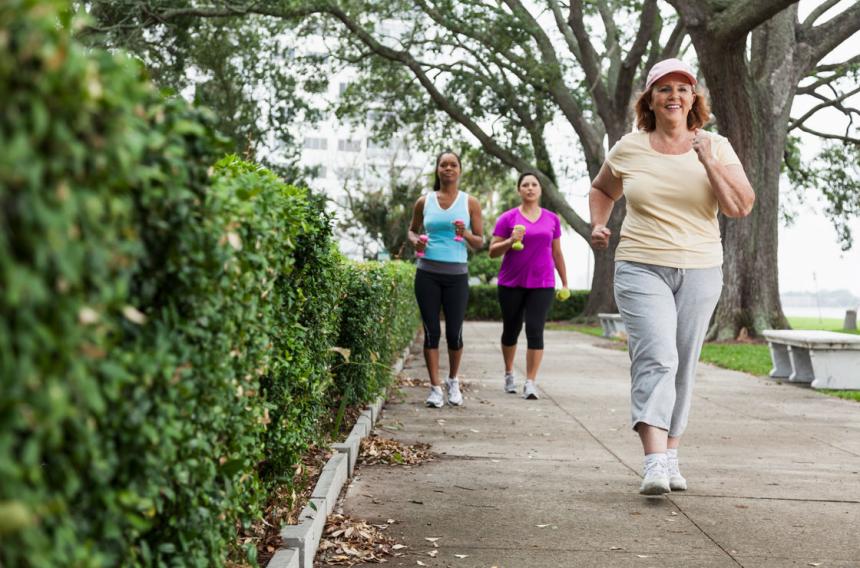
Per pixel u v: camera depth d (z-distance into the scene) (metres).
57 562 1.43
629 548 4.13
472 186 34.62
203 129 2.03
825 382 10.94
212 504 2.45
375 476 5.56
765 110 20.14
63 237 1.32
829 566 3.92
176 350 2.04
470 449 6.53
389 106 31.58
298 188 4.59
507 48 26.98
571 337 22.52
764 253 19.62
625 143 5.30
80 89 1.35
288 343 4.05
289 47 31.28
